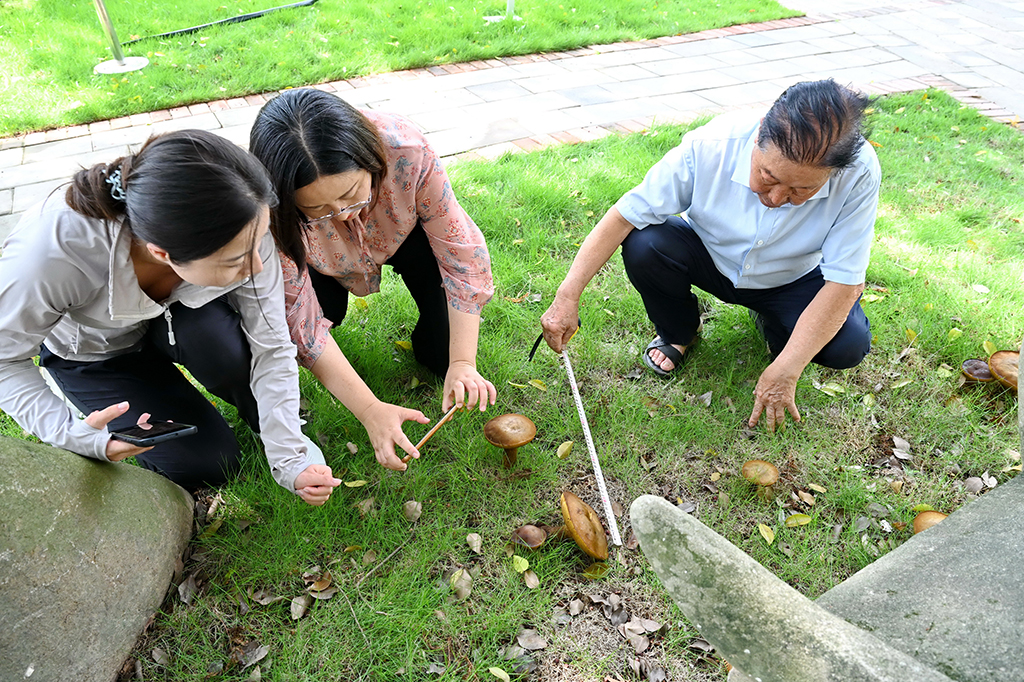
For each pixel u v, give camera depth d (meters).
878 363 2.97
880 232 3.77
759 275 2.61
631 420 2.68
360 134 1.80
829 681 0.95
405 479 2.42
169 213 1.39
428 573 2.17
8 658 1.62
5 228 3.82
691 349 3.04
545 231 3.69
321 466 2.06
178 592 2.09
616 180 4.12
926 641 1.30
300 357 2.25
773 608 1.02
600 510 2.38
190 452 2.27
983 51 6.94
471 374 2.34
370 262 2.50
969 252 3.62
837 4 8.44
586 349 3.01
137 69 5.70
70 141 4.74
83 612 1.77
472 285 2.40
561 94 5.56
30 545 1.66
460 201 3.89
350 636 1.98
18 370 1.81
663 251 2.66
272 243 1.99
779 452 2.58
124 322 1.97
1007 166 4.53
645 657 1.96
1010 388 2.75
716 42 6.95
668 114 5.24
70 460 1.82
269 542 2.19
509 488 2.40
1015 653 1.24
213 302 2.12
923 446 2.63
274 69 5.71
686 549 1.09
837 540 2.29
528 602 2.08
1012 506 1.58
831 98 1.88
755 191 2.19
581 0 7.57
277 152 1.72
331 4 7.06
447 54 6.20
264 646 1.97
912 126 5.00
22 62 5.80
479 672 1.91
